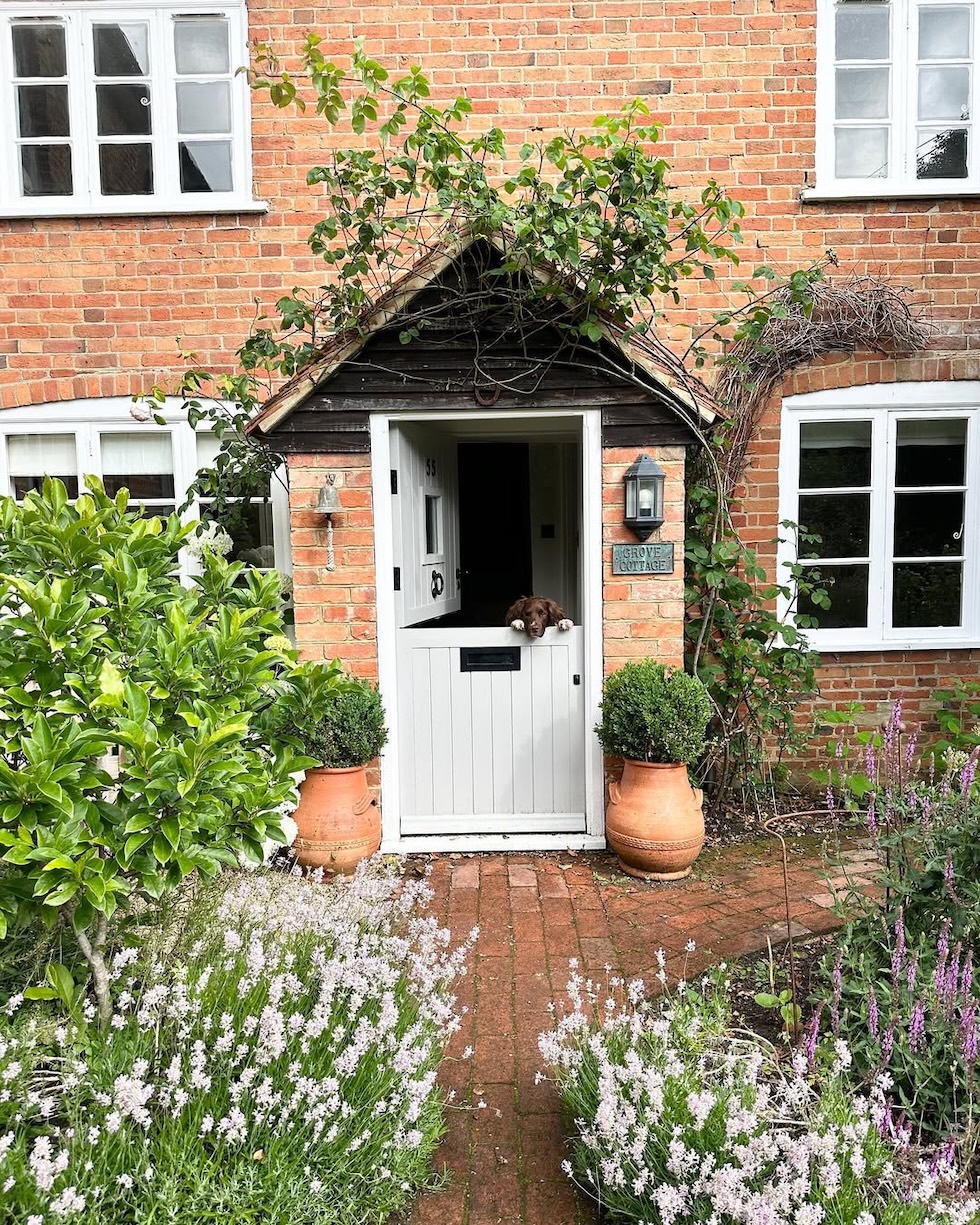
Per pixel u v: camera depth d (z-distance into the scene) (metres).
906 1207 2.08
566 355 5.04
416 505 5.63
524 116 5.95
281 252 6.05
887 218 6.07
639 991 3.01
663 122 5.96
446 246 4.70
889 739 3.59
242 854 2.69
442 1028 3.03
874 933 3.21
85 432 6.17
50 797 2.19
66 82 6.08
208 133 6.14
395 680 5.26
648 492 5.00
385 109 5.95
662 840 4.63
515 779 5.40
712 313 6.09
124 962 2.55
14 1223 1.87
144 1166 2.11
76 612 2.59
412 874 4.92
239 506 5.83
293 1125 2.26
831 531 6.35
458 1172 2.62
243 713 2.66
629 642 5.18
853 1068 2.79
